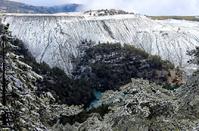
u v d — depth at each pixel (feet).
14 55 32.94
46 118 35.24
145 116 53.21
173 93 56.85
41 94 34.88
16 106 32.96
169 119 54.29
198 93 45.21
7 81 32.63
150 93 56.44
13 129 32.19
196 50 46.55
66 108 46.73
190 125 51.47
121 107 55.01
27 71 33.60
